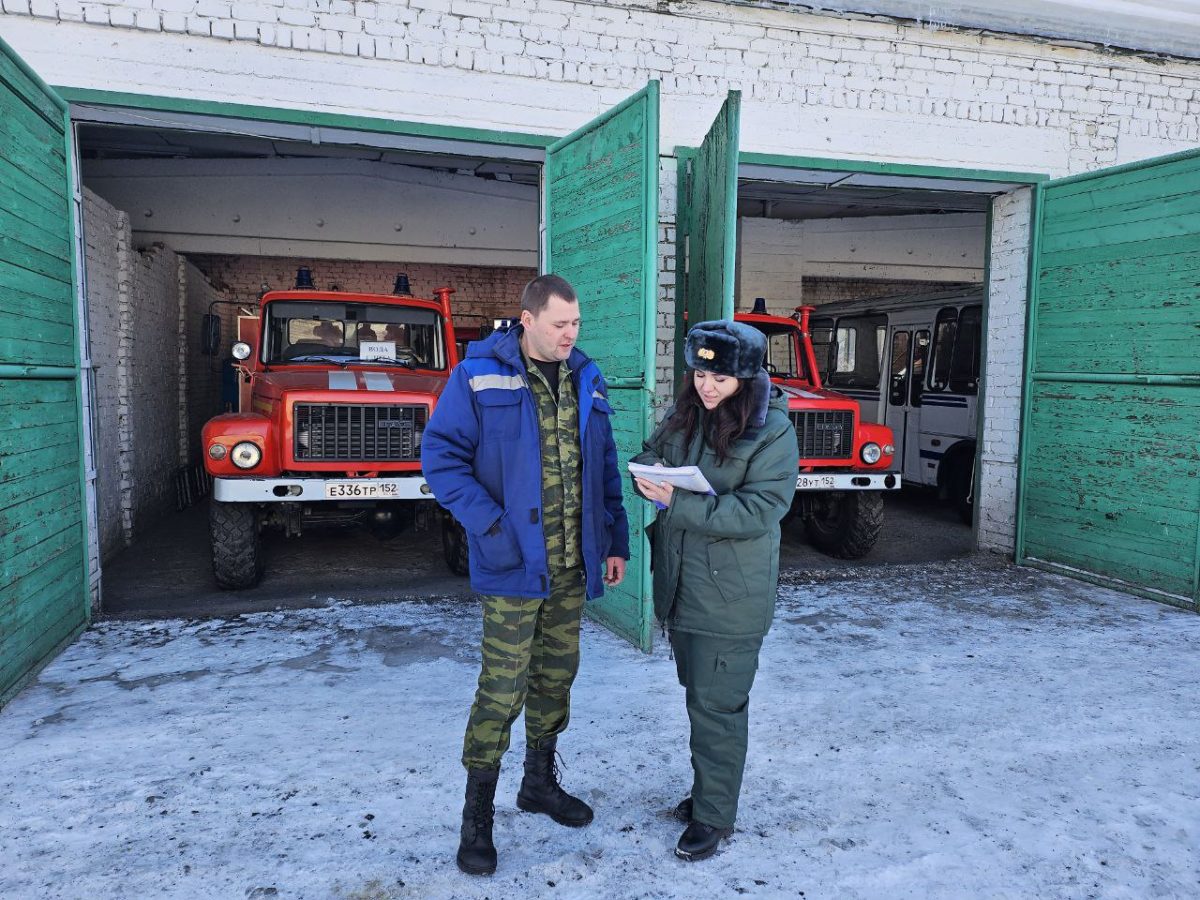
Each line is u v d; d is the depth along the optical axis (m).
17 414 3.40
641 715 3.22
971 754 2.93
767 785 2.69
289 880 2.13
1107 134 6.04
